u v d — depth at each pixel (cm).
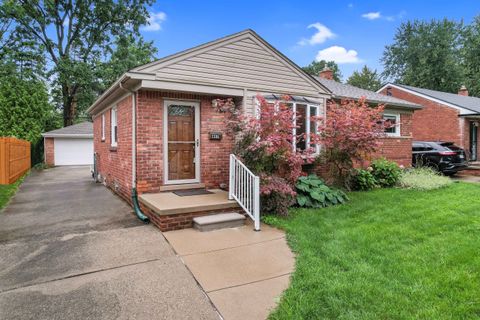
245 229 492
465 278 299
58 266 352
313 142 750
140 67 580
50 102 2562
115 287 303
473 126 1549
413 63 2956
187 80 636
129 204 676
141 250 400
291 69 793
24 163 1470
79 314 258
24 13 1803
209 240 439
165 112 648
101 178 1089
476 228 451
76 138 2014
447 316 242
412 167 1066
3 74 1888
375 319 240
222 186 702
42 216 582
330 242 414
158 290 297
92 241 436
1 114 1897
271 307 266
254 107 727
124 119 708
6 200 749
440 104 1552
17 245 421
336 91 1073
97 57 2167
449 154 1084
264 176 555
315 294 280
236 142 627
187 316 255
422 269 324
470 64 2786
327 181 752
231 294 289
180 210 493
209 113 696
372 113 720
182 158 672
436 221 493
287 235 454
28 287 304
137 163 616
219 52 679
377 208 599
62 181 1147
